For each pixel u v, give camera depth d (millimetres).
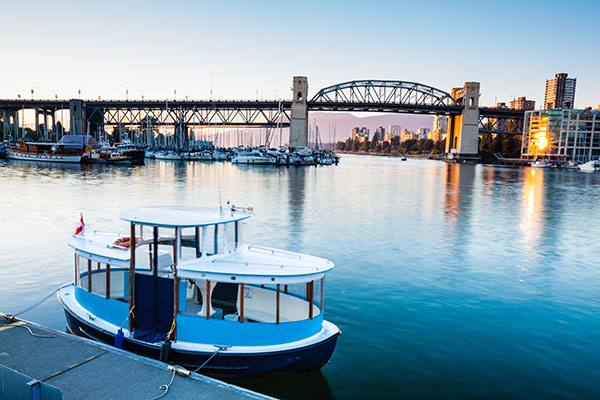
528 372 16031
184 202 58219
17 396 9953
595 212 60500
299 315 15516
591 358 17266
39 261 27984
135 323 15016
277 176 114625
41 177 88625
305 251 33344
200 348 13977
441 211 57719
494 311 22094
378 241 37656
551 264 32000
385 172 153875
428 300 23328
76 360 12617
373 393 14344
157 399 10859
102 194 63750
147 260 15633
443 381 15242
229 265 14648
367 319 20500
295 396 13984
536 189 97000
